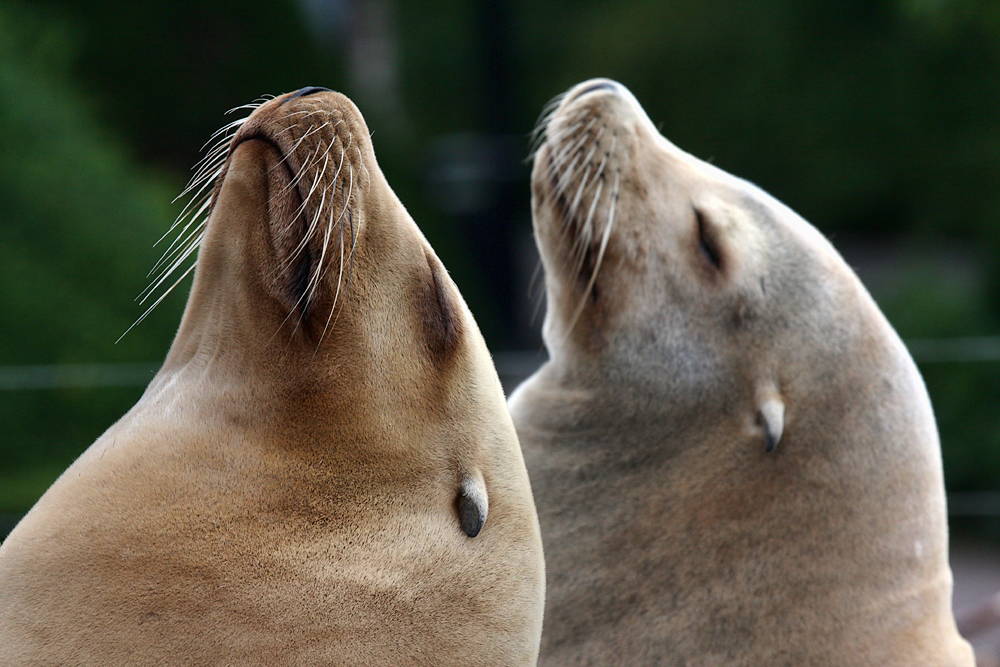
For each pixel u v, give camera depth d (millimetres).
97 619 6988
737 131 77750
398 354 8312
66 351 33688
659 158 14422
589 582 13578
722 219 13906
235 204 8055
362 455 8070
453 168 63438
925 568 13281
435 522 8305
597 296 14297
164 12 52031
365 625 7730
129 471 7469
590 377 14336
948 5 54250
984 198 63531
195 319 8297
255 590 7395
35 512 7469
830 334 13422
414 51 80188
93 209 37062
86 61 49562
